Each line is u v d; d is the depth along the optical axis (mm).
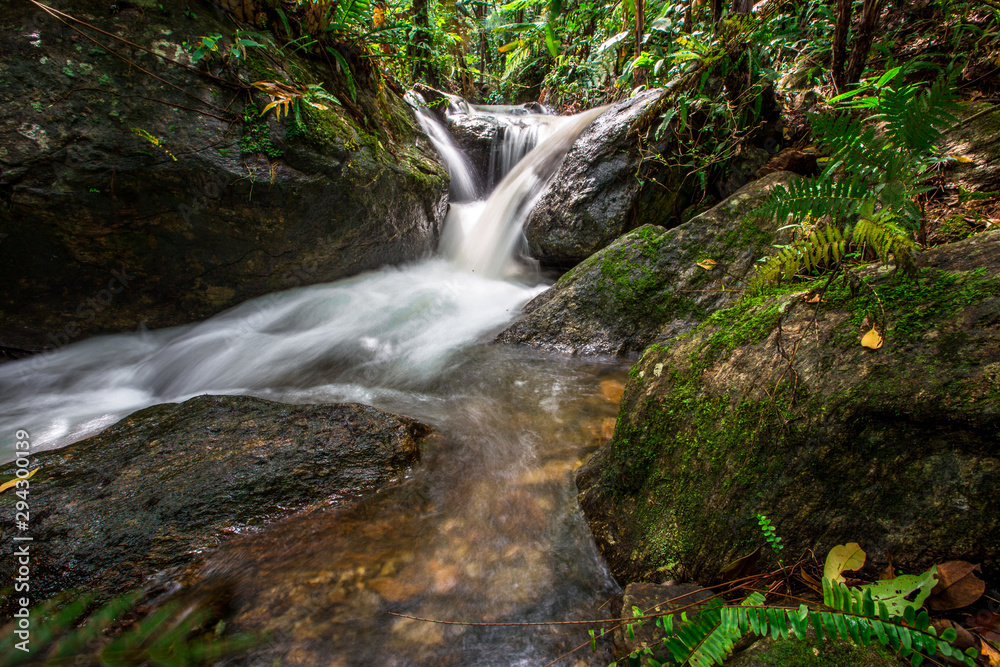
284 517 1846
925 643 896
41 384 3193
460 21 8883
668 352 1829
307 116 3461
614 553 1667
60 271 3135
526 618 1471
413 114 5887
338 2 4062
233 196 3229
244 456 2080
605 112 5047
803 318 1533
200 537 1721
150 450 2125
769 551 1342
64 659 1232
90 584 1521
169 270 3406
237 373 3234
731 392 1551
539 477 2115
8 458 2367
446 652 1362
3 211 2766
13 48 2689
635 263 3447
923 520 1196
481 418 2631
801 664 1058
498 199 5434
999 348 1168
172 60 3039
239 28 3469
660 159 4160
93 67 2846
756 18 3900
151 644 1295
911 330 1311
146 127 2920
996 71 3100
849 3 3408
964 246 1392
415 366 3301
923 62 3297
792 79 4641
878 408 1257
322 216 3656
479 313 4113
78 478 1948
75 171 2793
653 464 1692
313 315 3875
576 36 7863
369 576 1606
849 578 1215
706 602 1249
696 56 4086
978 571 1129
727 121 4004
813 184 1468
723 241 3281
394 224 4262
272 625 1422
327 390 3021
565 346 3432
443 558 1688
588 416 2623
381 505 1931
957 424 1168
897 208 1368
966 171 2641
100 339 3523
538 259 4938
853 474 1288
